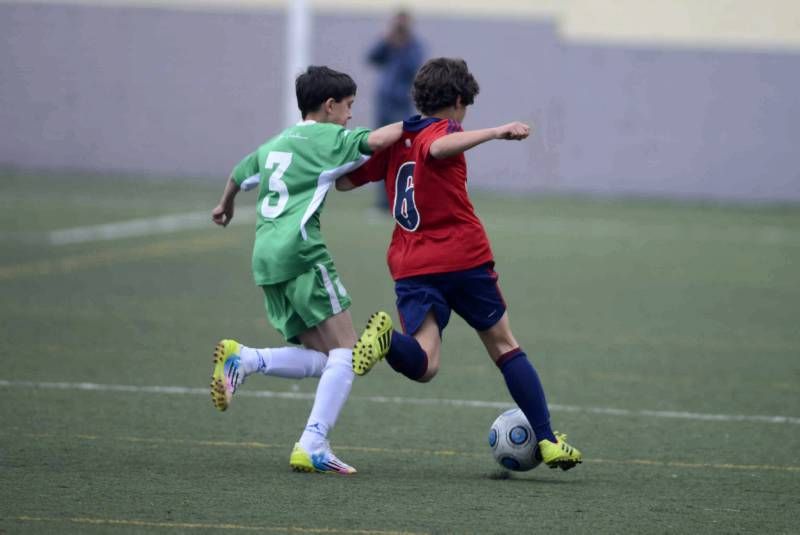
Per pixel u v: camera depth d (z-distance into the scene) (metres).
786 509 19.44
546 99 89.00
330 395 21.02
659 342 37.25
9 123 92.19
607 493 20.17
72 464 20.98
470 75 21.34
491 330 21.27
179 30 91.00
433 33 89.38
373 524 17.55
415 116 21.30
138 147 92.06
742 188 88.19
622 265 55.59
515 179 89.94
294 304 21.09
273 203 21.30
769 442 24.83
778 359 35.03
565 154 89.38
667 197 88.88
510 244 62.03
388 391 29.06
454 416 26.53
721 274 53.62
